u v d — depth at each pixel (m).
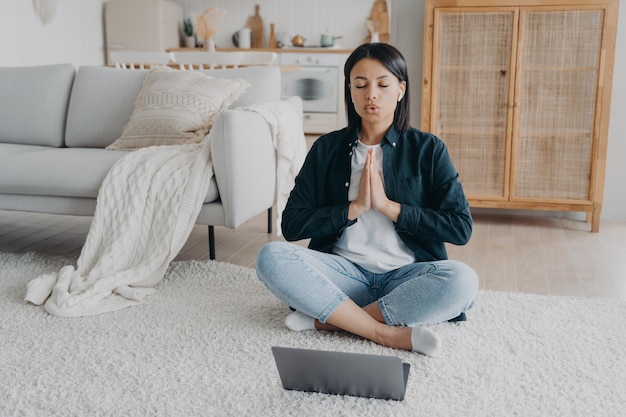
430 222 1.89
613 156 3.73
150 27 7.08
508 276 2.71
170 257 2.51
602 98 3.41
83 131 3.37
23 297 2.38
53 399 1.61
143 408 1.57
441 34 3.56
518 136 3.56
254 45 7.84
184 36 7.65
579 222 3.72
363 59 1.84
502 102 3.55
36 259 2.86
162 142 3.04
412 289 1.88
